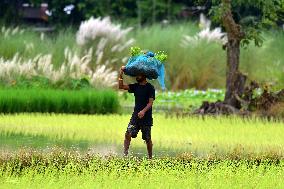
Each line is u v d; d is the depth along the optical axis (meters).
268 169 23.11
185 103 58.62
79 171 22.97
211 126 38.66
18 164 23.80
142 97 28.50
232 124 39.97
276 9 51.28
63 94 49.50
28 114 45.53
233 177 21.69
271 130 37.22
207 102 48.00
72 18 110.06
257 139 33.31
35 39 67.12
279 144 31.28
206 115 46.03
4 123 38.62
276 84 57.69
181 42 71.12
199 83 71.19
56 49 64.88
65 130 35.78
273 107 46.72
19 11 108.31
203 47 71.31
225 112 47.28
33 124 38.38
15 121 39.91
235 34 49.69
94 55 65.94
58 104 49.12
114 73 58.50
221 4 49.81
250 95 48.53
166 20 102.31
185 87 70.88
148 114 28.48
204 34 72.00
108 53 66.75
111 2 108.75
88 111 49.81
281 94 48.16
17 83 55.62
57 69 62.78
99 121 40.97
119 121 41.12
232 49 49.66
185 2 110.12
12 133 34.22
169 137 33.72
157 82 69.00
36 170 21.91
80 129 36.41
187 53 70.88
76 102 49.56
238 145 30.47
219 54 71.75
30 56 63.44
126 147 28.38
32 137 32.78
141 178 21.16
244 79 49.19
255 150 28.83
